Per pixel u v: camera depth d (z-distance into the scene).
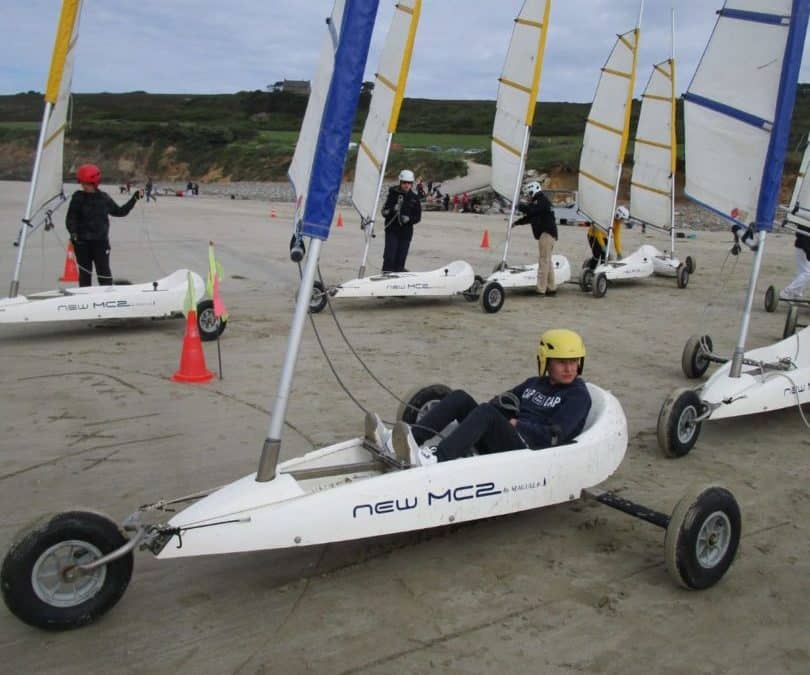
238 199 50.81
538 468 4.01
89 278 9.69
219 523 3.31
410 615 3.51
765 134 5.86
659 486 5.04
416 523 3.66
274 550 4.11
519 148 12.18
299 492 3.52
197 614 3.49
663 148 15.20
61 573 3.21
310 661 3.16
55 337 9.06
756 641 3.36
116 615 3.46
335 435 5.82
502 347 8.92
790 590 3.79
